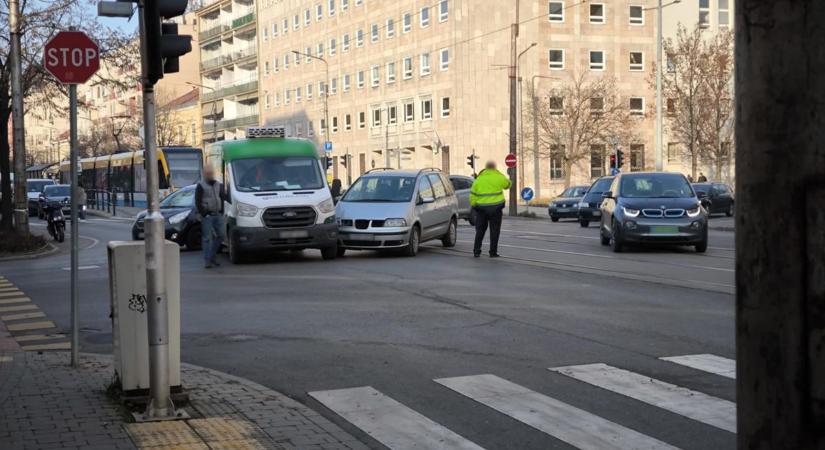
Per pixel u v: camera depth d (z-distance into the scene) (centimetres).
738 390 293
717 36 6178
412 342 948
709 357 851
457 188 3416
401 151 6825
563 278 1477
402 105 6800
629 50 6481
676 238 1925
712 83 5862
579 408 678
